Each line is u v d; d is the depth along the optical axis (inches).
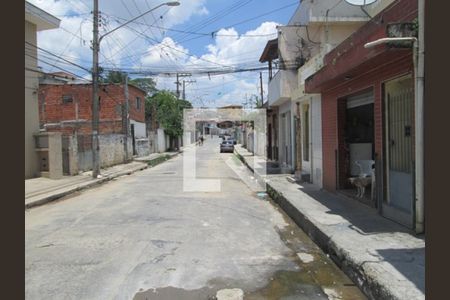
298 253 269.6
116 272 229.1
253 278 220.7
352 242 247.8
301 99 617.6
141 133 1540.4
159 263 245.3
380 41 250.2
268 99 956.6
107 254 264.7
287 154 847.7
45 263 245.6
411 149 275.6
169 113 1910.7
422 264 203.5
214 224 359.3
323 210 354.0
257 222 371.2
